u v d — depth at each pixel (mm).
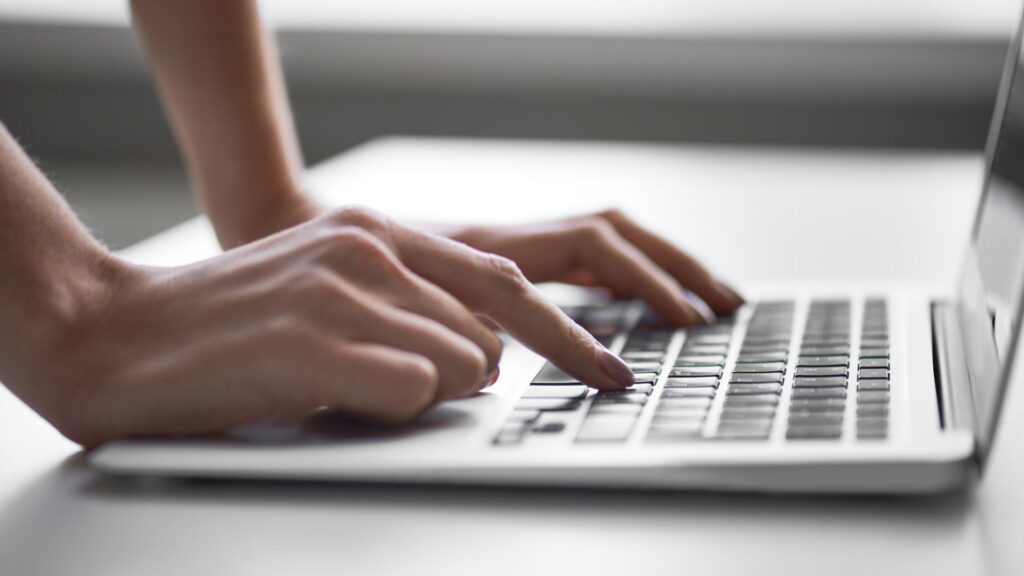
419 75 2059
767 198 1189
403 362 524
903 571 414
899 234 1040
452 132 2072
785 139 1947
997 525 454
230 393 532
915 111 1891
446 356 541
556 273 825
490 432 522
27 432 593
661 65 1970
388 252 573
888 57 1879
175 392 536
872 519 461
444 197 1183
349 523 467
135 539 457
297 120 2111
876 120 1907
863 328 716
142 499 500
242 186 864
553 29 2002
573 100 2018
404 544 446
